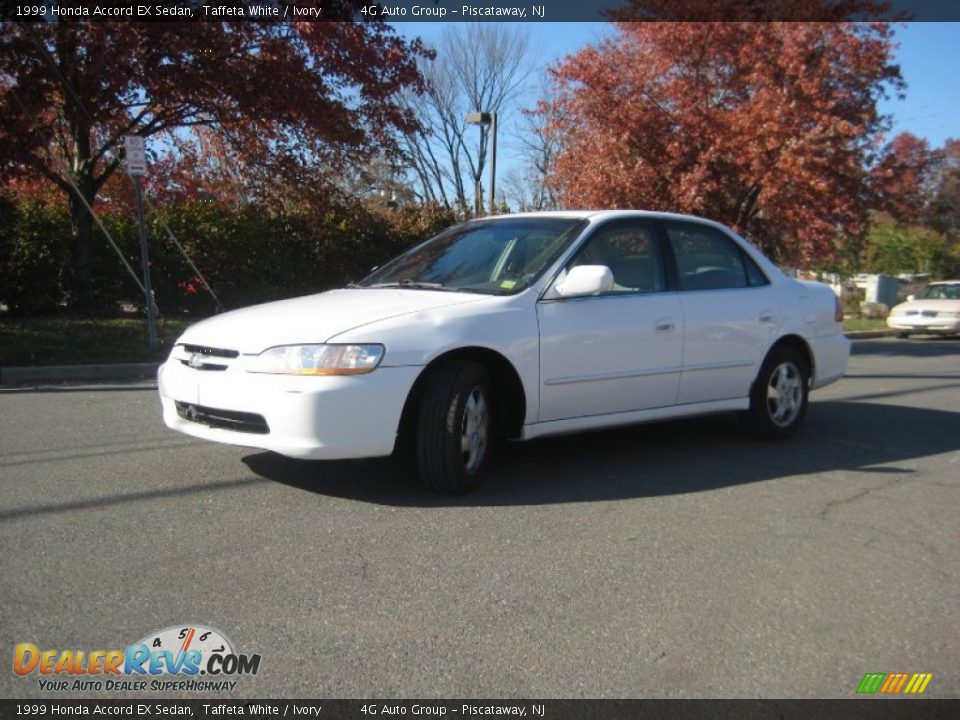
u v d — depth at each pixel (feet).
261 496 15.37
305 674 9.39
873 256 110.93
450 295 16.34
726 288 19.86
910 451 20.40
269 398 14.05
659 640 10.34
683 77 49.83
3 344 34.99
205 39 39.11
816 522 14.80
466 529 13.92
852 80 47.14
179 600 11.07
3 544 12.84
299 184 47.44
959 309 60.85
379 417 14.19
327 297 16.97
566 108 51.75
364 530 13.75
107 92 39.99
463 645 10.10
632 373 17.52
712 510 15.31
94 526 13.70
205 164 53.93
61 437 20.06
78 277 45.47
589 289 16.07
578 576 12.15
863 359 44.65
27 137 40.52
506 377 16.02
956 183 130.62
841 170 46.42
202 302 50.39
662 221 19.20
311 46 41.65
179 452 18.47
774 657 10.03
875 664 9.94
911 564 12.94
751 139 46.44
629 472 17.75
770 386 20.72
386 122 47.16
